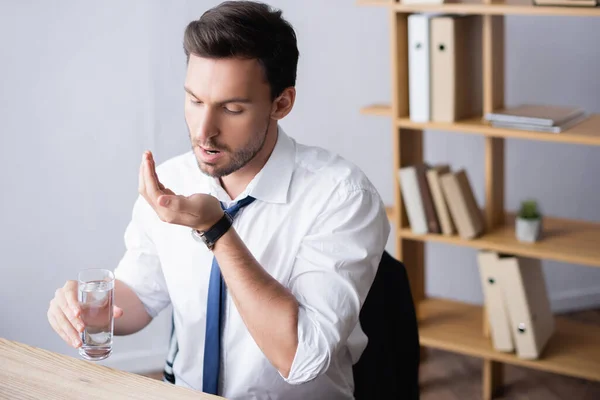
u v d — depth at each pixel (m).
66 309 1.51
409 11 2.81
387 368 1.71
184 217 1.35
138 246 1.71
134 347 3.23
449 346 2.94
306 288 1.49
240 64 1.35
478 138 3.44
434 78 2.80
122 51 2.97
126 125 3.04
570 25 3.39
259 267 1.41
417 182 2.91
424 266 3.24
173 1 2.96
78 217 3.08
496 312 2.83
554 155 3.51
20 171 2.97
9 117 2.92
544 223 2.99
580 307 3.68
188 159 1.71
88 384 1.35
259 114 1.40
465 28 2.83
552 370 2.78
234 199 1.60
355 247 1.52
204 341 1.63
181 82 3.05
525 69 3.42
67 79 2.94
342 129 3.37
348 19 3.26
